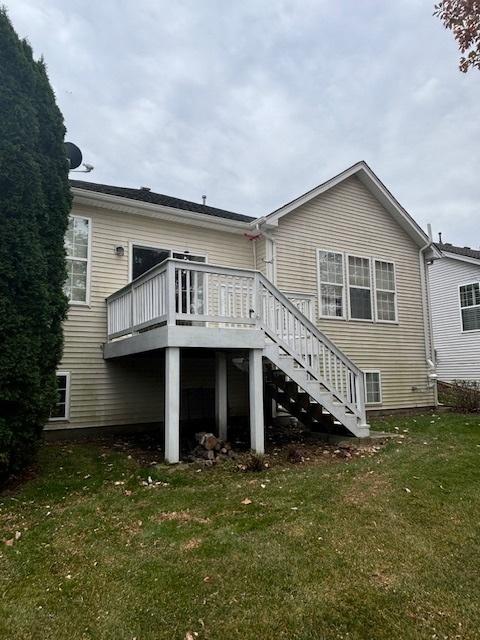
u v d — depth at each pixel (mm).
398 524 3744
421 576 2893
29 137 5426
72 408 8094
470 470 5309
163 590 2771
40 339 5391
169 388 5902
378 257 12062
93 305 8453
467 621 2422
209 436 6547
